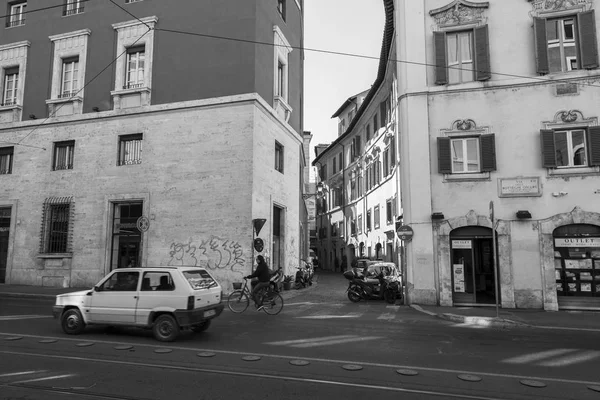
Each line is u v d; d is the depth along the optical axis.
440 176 16.23
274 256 21.72
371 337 9.77
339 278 32.84
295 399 5.48
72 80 21.92
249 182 18.45
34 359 7.45
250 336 9.77
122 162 20.44
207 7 20.03
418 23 17.09
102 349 8.27
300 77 27.11
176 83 19.94
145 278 9.56
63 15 22.38
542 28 15.86
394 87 26.86
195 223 18.83
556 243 15.29
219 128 19.11
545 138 15.38
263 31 20.36
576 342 9.52
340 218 45.84
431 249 15.95
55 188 21.09
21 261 21.12
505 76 16.11
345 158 44.41
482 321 12.25
